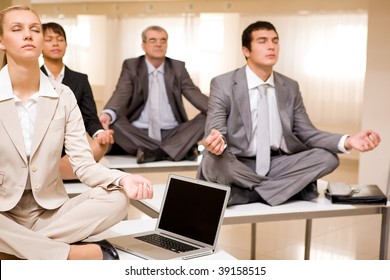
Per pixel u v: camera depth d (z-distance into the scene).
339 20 8.04
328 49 8.19
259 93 3.57
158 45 4.98
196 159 4.81
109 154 5.06
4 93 2.28
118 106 4.91
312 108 8.42
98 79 11.73
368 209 3.41
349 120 8.12
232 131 3.55
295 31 8.43
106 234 2.55
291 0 8.17
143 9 10.06
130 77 5.00
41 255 2.18
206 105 5.00
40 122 2.32
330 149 3.51
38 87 2.36
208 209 2.42
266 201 3.37
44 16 11.48
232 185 3.38
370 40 5.80
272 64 3.50
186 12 9.43
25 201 2.38
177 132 4.91
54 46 4.11
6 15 2.27
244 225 5.02
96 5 10.66
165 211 2.56
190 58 9.91
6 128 2.28
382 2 5.70
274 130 3.61
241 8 8.72
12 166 2.30
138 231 2.60
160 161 4.70
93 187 2.36
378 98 5.78
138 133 4.93
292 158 3.54
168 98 5.07
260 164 3.54
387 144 5.75
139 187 2.22
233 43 9.43
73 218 2.25
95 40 11.66
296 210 3.27
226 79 3.57
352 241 4.57
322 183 4.04
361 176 5.95
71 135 2.42
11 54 2.28
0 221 2.16
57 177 2.43
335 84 8.20
